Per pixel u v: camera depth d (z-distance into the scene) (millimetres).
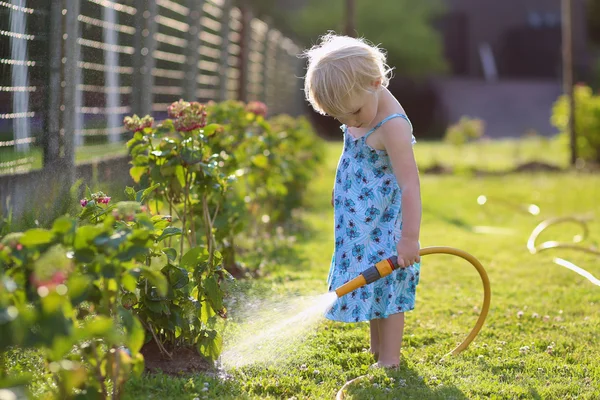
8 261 1943
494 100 24141
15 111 3373
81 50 4254
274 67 13773
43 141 3598
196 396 2367
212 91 8102
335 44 2682
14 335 1628
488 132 23906
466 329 3350
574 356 2977
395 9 25281
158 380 2463
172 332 2666
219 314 2717
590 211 7441
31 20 3492
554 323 3482
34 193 3348
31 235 1908
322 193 8719
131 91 5207
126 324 1943
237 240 5223
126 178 4531
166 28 7043
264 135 5578
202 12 6867
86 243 1940
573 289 4203
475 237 6039
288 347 2928
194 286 2691
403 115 2744
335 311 2822
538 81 24203
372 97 2637
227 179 3529
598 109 12000
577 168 11641
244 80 9617
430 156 13266
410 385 2590
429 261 4953
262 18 23984
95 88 4469
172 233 2529
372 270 2625
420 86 24328
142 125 3199
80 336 1745
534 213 7332
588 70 25266
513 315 3604
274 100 13914
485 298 3082
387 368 2732
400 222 2826
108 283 2023
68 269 1855
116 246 1907
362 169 2809
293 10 26969
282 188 5586
